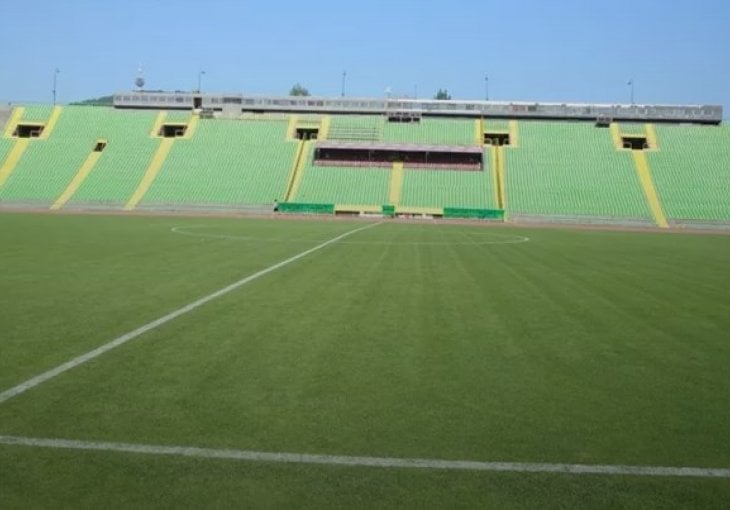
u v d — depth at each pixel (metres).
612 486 5.10
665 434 6.19
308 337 9.97
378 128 67.62
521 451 5.73
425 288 15.23
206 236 30.25
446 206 57.47
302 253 22.98
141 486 4.96
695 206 55.56
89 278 15.76
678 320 11.88
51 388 7.23
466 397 7.22
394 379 7.86
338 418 6.46
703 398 7.33
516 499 4.86
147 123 67.50
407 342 9.80
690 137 64.31
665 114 72.56
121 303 12.46
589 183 59.47
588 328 11.06
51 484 4.97
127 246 24.41
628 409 6.91
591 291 15.32
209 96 77.12
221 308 12.14
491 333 10.53
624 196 57.50
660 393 7.49
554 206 56.72
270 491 4.91
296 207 56.19
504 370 8.36
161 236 29.70
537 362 8.79
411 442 5.89
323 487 4.98
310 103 77.00
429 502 4.78
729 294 15.20
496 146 65.12
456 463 5.46
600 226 51.56
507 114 75.38
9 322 10.62
